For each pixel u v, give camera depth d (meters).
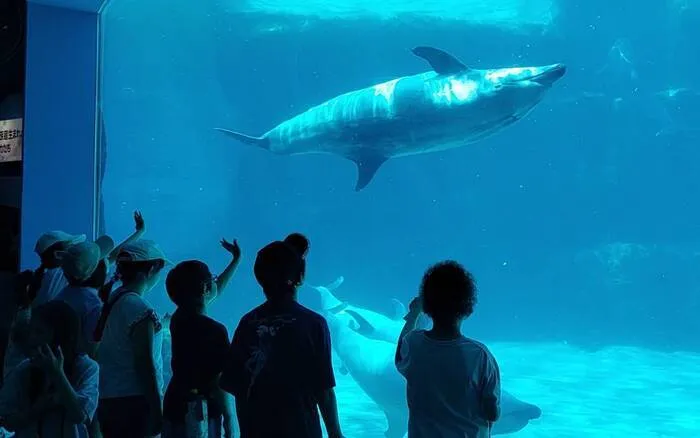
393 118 9.40
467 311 3.06
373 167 10.10
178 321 3.50
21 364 3.37
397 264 37.84
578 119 32.47
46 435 3.20
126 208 38.88
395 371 8.84
